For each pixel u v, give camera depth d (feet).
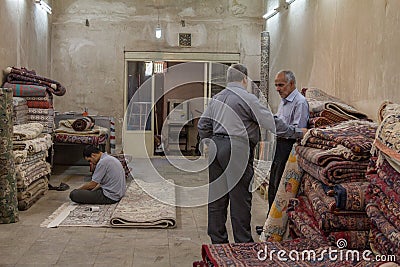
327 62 22.21
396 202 7.54
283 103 16.17
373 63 16.63
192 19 38.37
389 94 15.24
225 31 38.52
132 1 38.14
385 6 15.70
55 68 38.32
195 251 14.88
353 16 18.71
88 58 38.29
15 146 20.43
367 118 15.33
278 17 33.50
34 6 33.32
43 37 35.86
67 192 23.97
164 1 38.19
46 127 26.53
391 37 15.20
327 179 9.32
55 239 15.90
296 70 28.43
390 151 7.82
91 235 16.42
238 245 9.27
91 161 21.31
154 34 38.45
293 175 11.83
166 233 16.87
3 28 26.96
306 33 26.23
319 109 15.64
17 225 17.58
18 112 24.76
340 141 9.76
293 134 14.07
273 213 12.05
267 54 35.88
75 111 38.34
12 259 13.89
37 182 22.25
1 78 26.58
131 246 15.30
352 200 8.79
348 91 19.16
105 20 38.22
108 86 38.42
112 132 31.65
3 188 17.74
